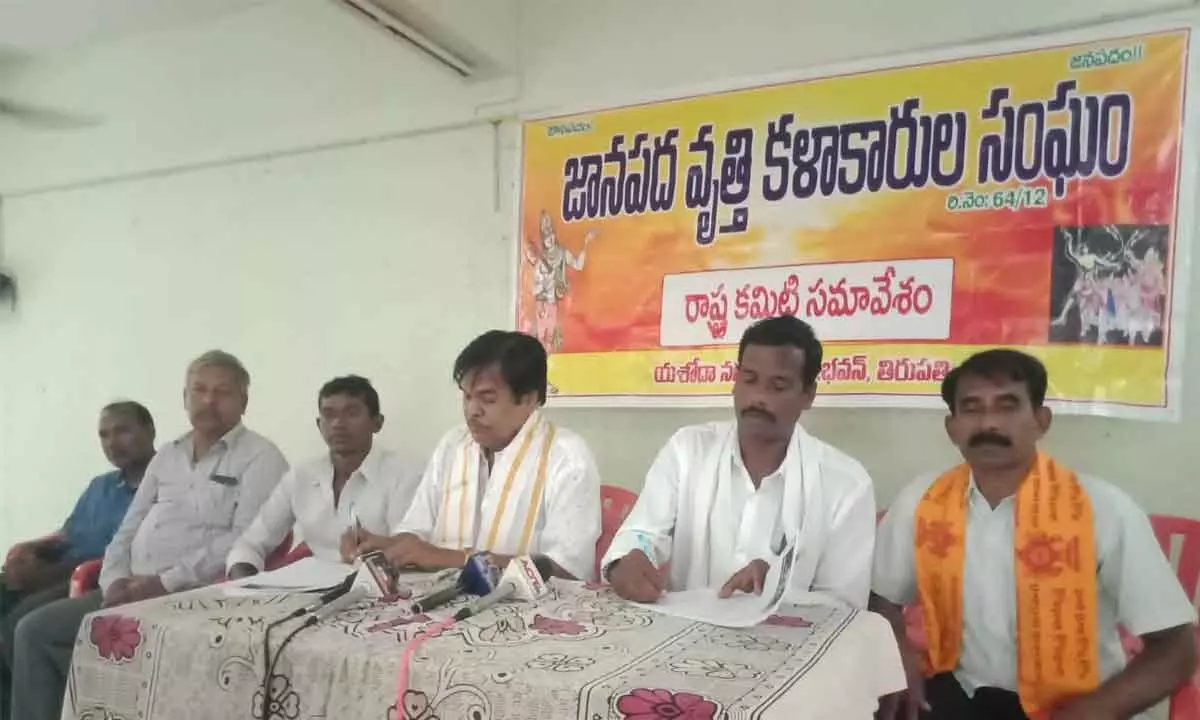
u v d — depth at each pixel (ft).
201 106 12.64
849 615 5.13
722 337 8.87
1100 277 7.32
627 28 9.49
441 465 7.29
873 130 8.21
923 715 5.96
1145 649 5.65
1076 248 7.41
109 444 10.65
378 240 11.21
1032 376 5.87
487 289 10.41
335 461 9.01
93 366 13.80
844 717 4.11
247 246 12.30
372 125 11.18
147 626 4.72
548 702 3.73
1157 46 7.17
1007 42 7.69
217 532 9.25
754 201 8.75
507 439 6.85
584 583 5.84
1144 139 7.20
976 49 7.81
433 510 7.23
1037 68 7.58
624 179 9.46
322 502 9.00
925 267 7.97
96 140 13.65
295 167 11.88
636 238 9.38
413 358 10.95
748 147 8.79
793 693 3.72
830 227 8.38
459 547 6.76
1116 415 7.25
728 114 8.89
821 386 8.34
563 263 9.81
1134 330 7.21
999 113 7.72
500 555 6.02
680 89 9.14
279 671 4.35
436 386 10.79
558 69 9.88
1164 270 7.11
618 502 8.34
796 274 8.52
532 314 10.00
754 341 6.06
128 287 13.43
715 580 6.26
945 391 6.21
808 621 4.96
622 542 6.19
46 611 8.26
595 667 4.00
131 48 13.28
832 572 5.95
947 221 7.89
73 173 13.91
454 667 3.99
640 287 9.34
